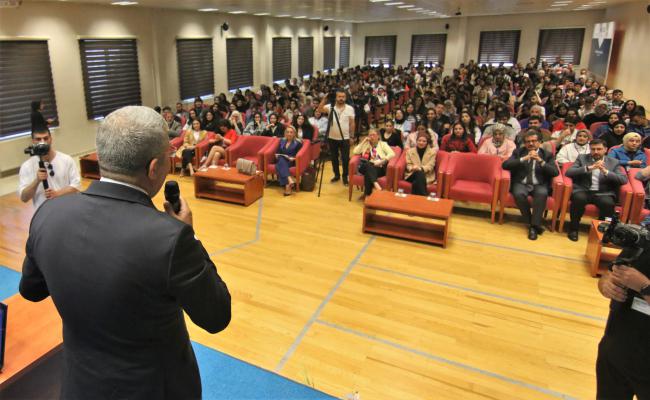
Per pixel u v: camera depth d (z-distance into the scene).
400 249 4.44
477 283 3.79
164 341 1.06
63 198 1.08
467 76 14.07
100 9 8.25
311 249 4.41
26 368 1.56
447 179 5.17
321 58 17.33
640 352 1.48
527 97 9.78
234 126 7.36
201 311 1.03
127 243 0.96
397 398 2.48
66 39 7.70
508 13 15.40
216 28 11.53
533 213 4.75
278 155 6.14
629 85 11.15
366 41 20.33
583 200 4.57
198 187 5.96
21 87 7.11
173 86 10.38
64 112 7.84
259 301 3.45
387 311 3.35
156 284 0.96
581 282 3.84
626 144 4.89
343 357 2.81
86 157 6.86
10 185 6.49
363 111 9.71
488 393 2.54
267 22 13.42
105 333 1.00
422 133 5.55
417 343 2.97
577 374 2.71
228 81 12.32
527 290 3.69
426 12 13.45
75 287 0.99
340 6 10.09
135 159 1.02
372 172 5.60
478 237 4.74
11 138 7.01
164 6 9.01
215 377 2.52
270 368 2.70
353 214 5.40
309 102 9.21
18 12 6.87
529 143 4.88
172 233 0.98
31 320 1.80
